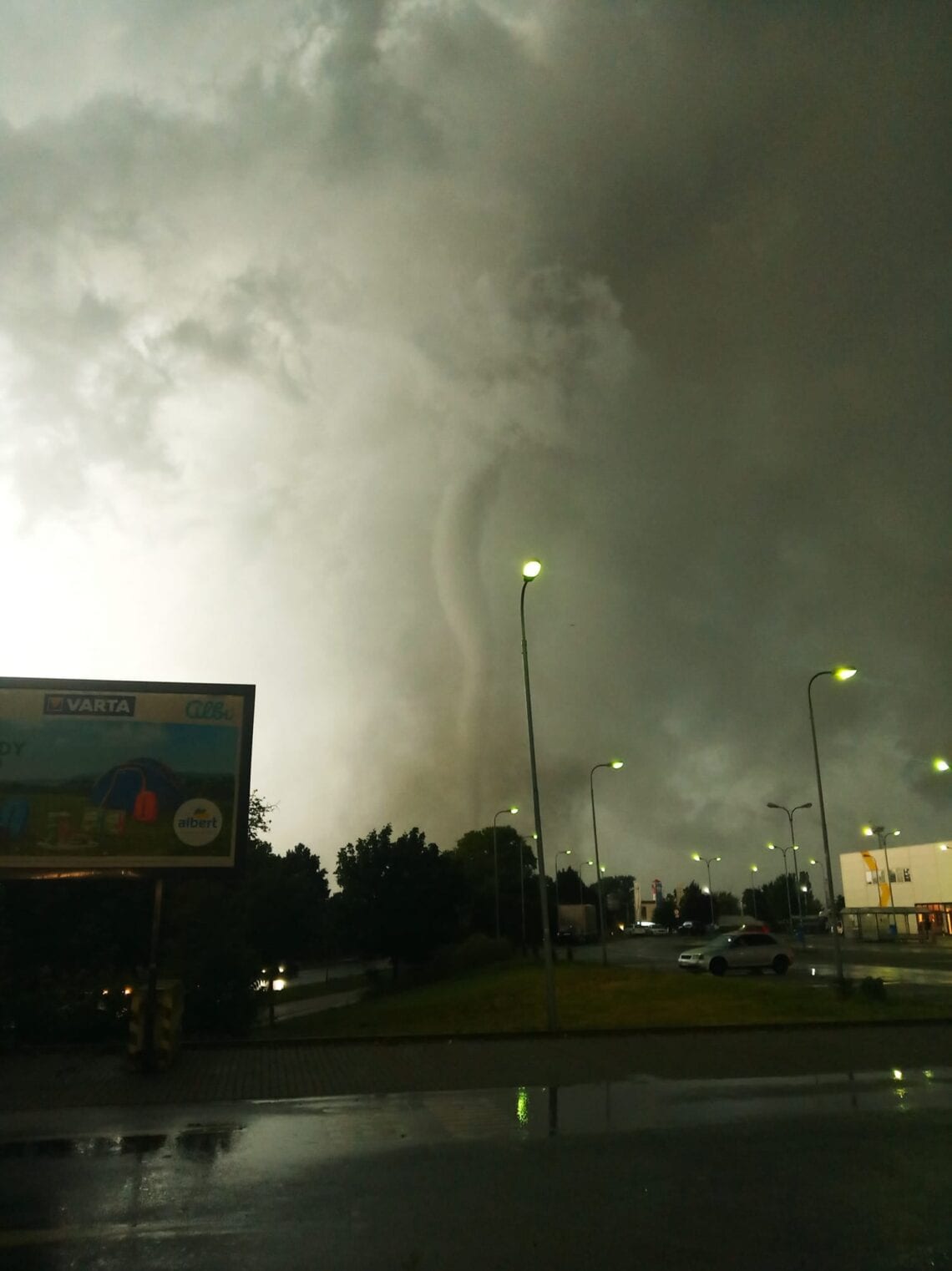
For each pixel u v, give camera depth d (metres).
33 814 16.20
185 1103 12.60
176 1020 16.09
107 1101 12.75
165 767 16.70
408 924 61.03
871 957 52.12
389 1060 16.14
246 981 29.36
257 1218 7.62
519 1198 8.13
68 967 24.19
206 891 29.14
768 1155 9.51
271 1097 12.97
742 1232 7.26
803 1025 20.20
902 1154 9.52
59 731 16.58
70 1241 7.10
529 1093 13.05
